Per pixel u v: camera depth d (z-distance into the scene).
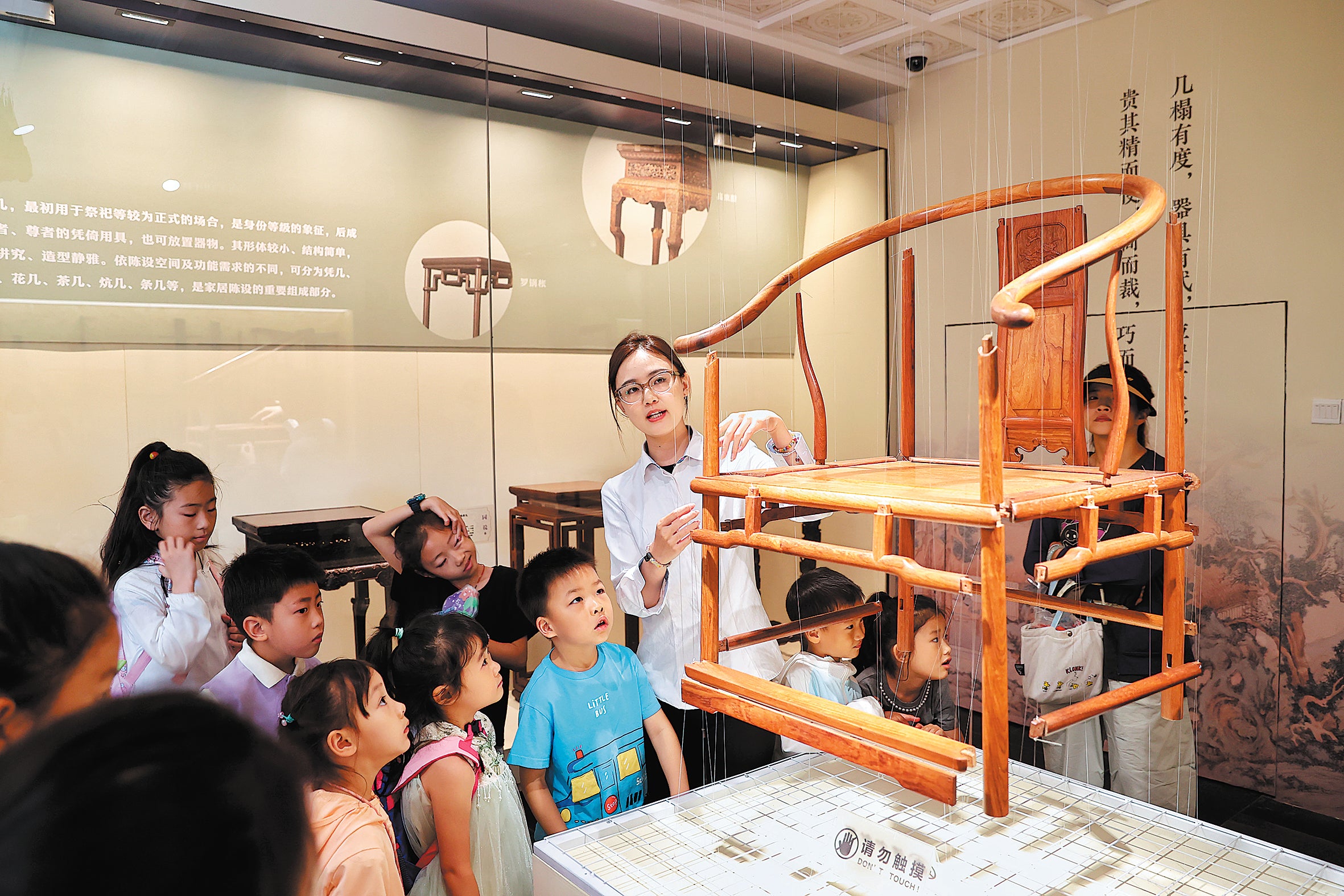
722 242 2.80
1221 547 2.62
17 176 1.69
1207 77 2.56
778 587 2.80
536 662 2.42
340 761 1.56
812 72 3.15
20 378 1.70
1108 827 1.31
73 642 0.75
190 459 1.88
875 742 0.90
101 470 1.78
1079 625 2.29
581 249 2.48
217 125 1.91
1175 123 2.63
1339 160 2.33
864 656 2.40
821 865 1.23
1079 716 0.91
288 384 2.01
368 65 2.10
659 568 2.24
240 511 1.95
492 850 1.80
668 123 2.65
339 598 2.09
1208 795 2.59
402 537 2.18
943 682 2.35
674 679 2.40
